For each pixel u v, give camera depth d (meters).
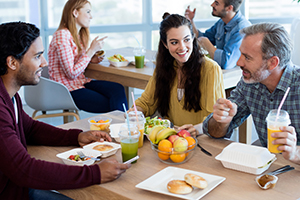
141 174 1.30
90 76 3.42
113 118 1.93
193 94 1.99
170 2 4.96
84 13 3.18
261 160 1.28
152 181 1.23
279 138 1.25
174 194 1.13
